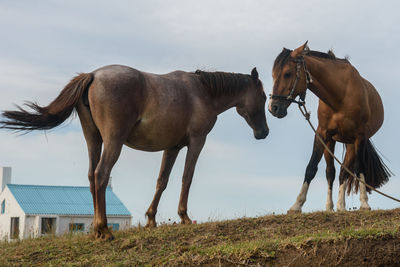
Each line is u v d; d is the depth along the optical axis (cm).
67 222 2753
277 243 679
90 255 730
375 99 985
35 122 739
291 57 875
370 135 984
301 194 914
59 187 3056
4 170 3156
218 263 655
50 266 702
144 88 781
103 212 767
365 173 942
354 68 935
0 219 2961
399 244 673
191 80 864
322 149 932
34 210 2742
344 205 933
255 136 966
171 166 884
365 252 660
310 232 745
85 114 772
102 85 748
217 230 779
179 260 673
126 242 753
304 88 884
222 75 899
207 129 865
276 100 866
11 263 725
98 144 789
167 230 797
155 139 810
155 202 871
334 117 915
